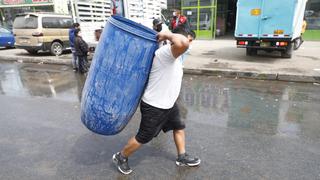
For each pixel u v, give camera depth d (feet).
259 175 9.75
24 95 20.38
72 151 11.60
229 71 24.80
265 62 28.84
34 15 37.70
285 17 26.84
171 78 8.62
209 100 18.10
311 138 12.45
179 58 8.84
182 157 10.35
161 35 8.14
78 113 16.11
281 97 18.44
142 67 8.43
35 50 38.78
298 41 35.58
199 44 46.21
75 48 27.81
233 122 14.34
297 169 10.07
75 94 20.43
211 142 12.17
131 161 10.77
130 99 8.75
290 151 11.34
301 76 22.33
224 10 61.21
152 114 8.86
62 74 28.19
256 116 15.12
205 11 53.31
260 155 11.05
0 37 48.26
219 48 40.60
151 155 11.18
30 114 16.11
